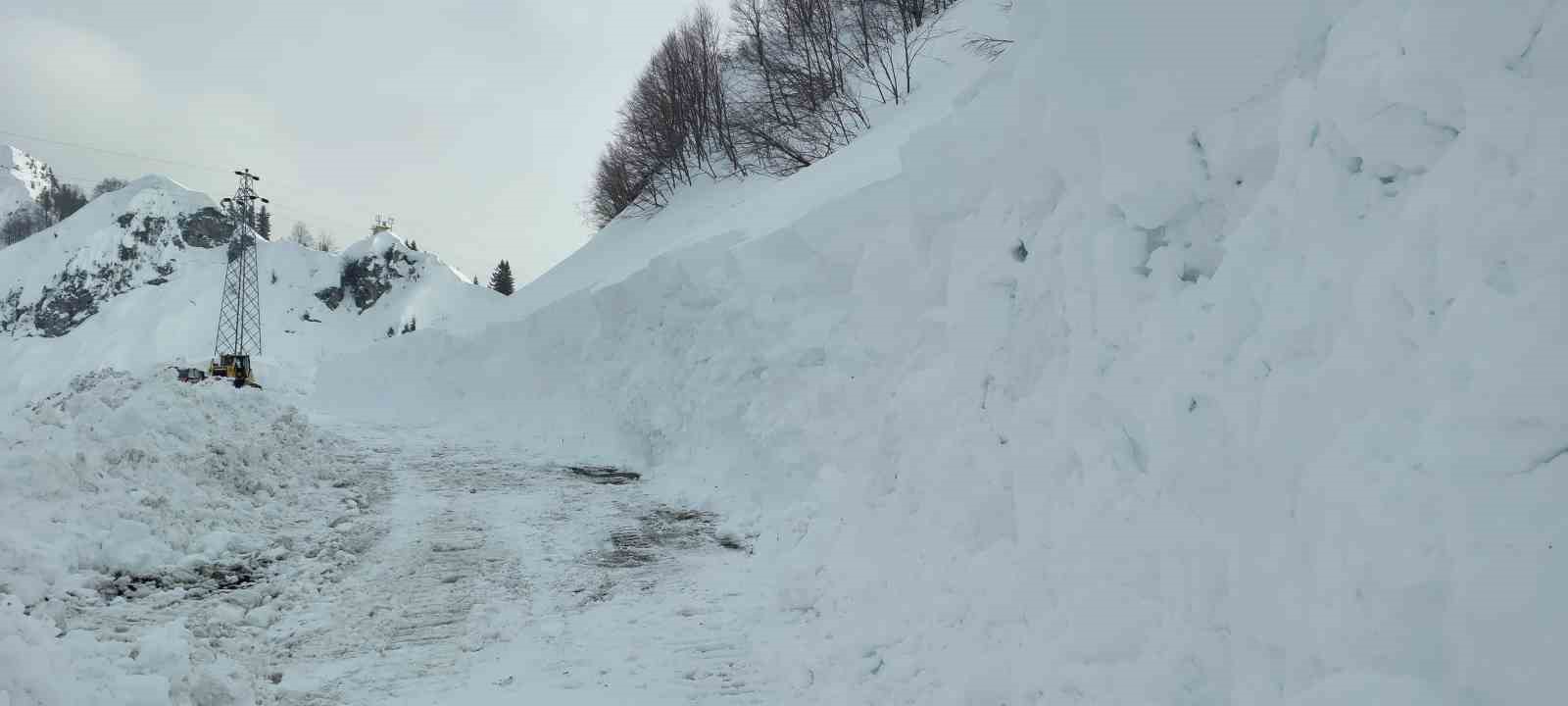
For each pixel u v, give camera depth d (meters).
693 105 31.98
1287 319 3.15
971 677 4.36
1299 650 2.75
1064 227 5.09
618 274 19.59
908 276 7.48
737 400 10.81
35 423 9.35
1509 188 2.43
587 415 15.79
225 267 102.88
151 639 4.37
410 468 12.83
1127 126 4.46
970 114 7.23
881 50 23.78
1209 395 3.49
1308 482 2.86
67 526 6.91
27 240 114.06
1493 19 2.59
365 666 5.44
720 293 11.70
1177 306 3.89
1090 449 4.23
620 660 5.60
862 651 5.19
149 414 9.63
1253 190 3.79
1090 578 3.92
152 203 109.12
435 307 98.62
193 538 7.60
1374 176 3.04
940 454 5.83
